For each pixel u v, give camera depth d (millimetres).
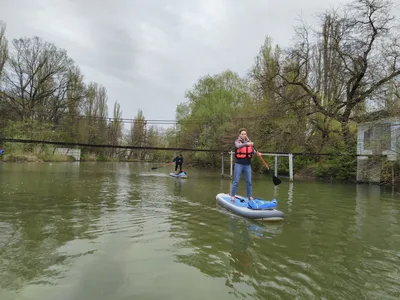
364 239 4184
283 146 17281
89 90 35781
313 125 17188
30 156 25422
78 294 2395
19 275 2730
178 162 16672
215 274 2873
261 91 18891
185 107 30969
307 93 16250
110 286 2557
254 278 2801
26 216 5090
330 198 8398
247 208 5691
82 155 38844
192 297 2395
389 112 12516
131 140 48281
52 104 32656
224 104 25094
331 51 16094
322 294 2492
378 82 13352
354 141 15336
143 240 3918
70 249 3477
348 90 15234
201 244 3814
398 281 2773
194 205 6703
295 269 3031
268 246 3791
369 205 7230
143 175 16297
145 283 2637
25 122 27453
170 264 3107
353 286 2654
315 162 17734
